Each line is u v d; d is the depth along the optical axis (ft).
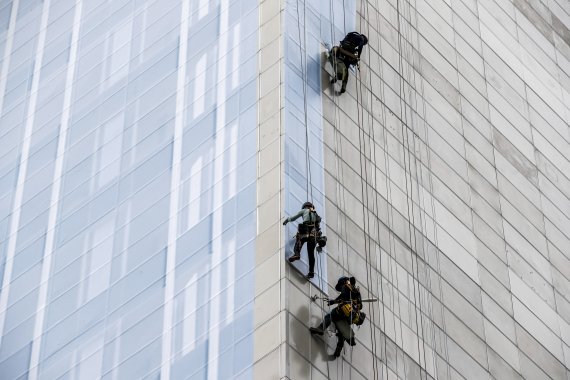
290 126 510.99
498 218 599.98
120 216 553.64
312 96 528.63
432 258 546.67
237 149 520.83
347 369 477.36
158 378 494.59
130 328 517.96
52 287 562.25
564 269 623.77
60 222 579.89
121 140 578.66
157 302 513.86
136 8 618.03
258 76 531.91
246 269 488.44
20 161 622.13
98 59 620.90
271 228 487.61
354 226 514.27
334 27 561.43
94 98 607.37
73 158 596.70
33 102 639.76
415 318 520.83
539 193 639.76
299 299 474.08
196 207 523.29
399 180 551.18
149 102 576.61
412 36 611.06
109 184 569.23
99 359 522.06
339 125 533.55
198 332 491.31
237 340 476.13
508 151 634.84
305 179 503.61
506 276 583.58
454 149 597.11
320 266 488.44
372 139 547.90
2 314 574.97
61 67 638.94
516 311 577.43
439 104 603.26
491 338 553.64
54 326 549.54
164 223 532.32
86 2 651.25
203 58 563.89
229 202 509.76
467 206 584.81
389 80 577.84
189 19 584.81
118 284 534.37
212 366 479.00
